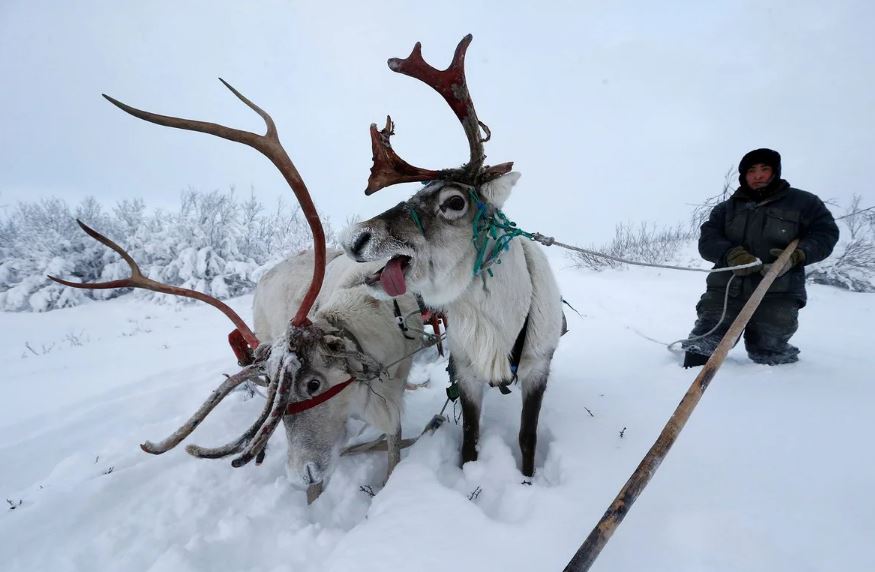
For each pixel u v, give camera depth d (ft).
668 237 44.06
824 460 6.43
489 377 7.50
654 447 4.47
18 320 33.81
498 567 5.15
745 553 4.86
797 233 10.31
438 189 6.64
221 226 38.37
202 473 8.75
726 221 11.30
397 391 8.57
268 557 6.61
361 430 10.39
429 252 6.54
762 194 10.74
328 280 10.08
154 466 8.97
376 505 6.89
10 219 46.39
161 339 24.31
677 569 4.82
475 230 6.74
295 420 7.18
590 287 30.07
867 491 5.68
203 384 14.14
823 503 5.57
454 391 8.95
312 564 6.30
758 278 10.68
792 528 5.22
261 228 42.88
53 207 45.68
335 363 7.27
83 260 41.14
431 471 7.48
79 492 8.02
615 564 5.05
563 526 5.69
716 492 6.03
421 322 9.41
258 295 12.76
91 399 13.89
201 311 33.01
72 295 38.29
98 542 6.95
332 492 8.16
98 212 46.96
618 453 7.42
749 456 6.78
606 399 9.93
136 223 45.85
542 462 8.34
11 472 9.62
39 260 39.65
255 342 7.26
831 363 10.58
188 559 6.12
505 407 10.69
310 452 7.14
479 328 7.31
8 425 12.36
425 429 9.43
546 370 8.41
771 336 10.68
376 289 6.68
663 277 31.48
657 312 20.76
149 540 6.96
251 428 6.33
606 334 16.60
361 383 7.80
